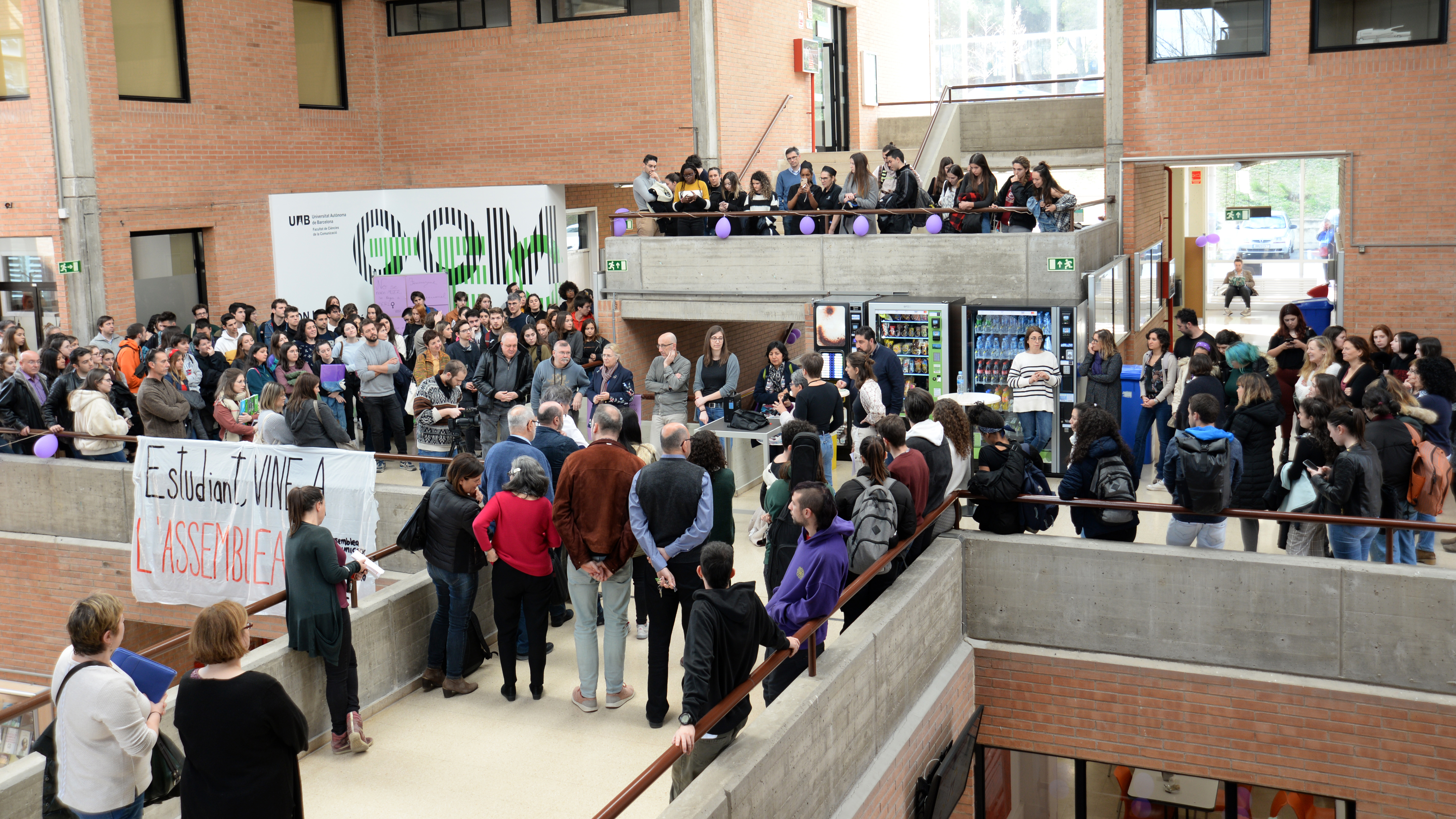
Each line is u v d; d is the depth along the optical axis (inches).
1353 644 283.4
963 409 355.9
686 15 659.4
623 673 292.0
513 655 293.0
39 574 440.5
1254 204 1138.0
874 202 535.8
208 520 392.5
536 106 709.3
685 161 597.9
